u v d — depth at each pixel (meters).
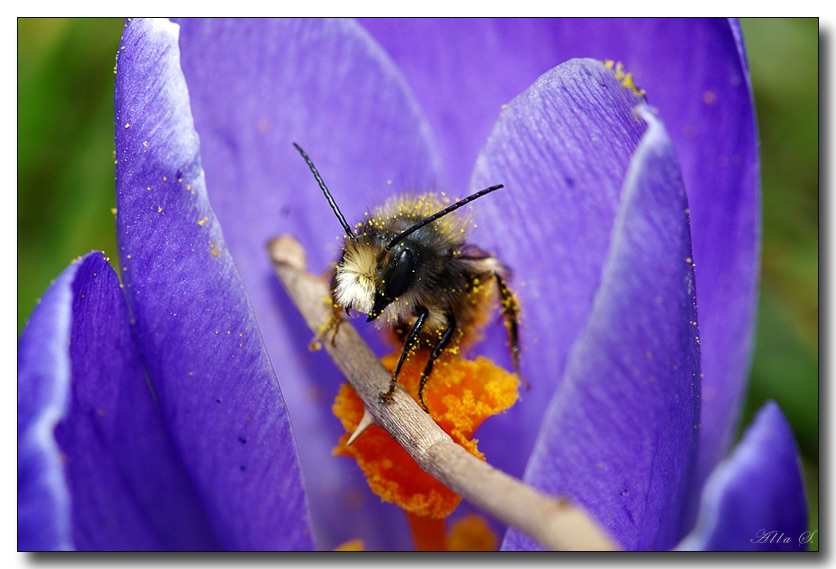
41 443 0.10
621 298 0.10
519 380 0.12
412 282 0.11
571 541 0.09
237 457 0.11
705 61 0.11
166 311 0.11
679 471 0.10
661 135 0.10
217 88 0.12
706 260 0.11
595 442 0.10
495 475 0.10
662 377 0.10
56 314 0.10
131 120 0.11
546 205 0.11
